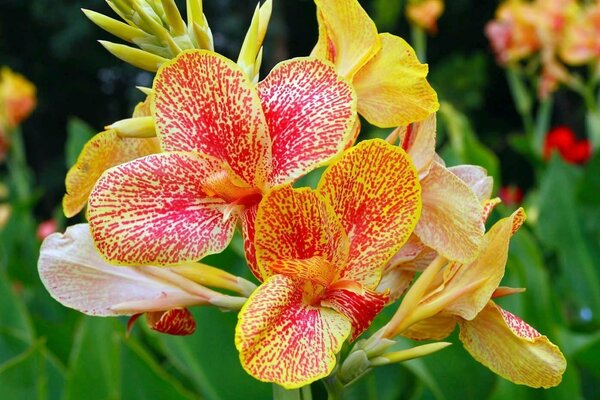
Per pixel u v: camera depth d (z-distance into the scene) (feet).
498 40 6.69
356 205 1.98
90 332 2.93
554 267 5.62
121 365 2.81
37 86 18.13
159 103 1.98
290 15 17.85
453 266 2.10
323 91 1.99
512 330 2.09
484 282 2.09
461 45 17.11
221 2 16.67
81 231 2.15
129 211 1.96
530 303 2.99
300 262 1.95
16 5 17.30
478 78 14.80
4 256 6.31
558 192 5.02
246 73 2.06
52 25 17.21
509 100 16.70
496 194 4.73
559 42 6.48
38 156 18.62
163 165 1.97
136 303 2.10
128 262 1.96
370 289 1.99
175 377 3.54
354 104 1.97
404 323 2.11
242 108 1.98
